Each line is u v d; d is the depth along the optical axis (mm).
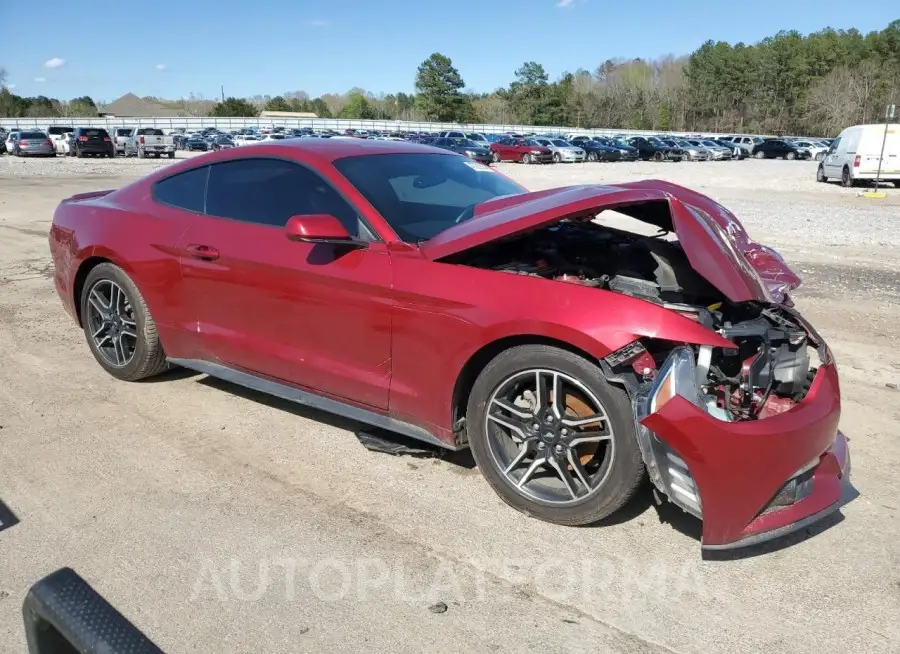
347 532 2830
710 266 2773
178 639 2240
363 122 78938
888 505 3062
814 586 2525
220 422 3855
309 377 3492
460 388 3053
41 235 10234
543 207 2967
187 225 3906
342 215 3354
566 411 2820
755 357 2750
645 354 2598
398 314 3100
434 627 2307
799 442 2516
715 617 2365
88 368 4664
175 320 4000
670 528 2877
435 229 3326
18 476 3234
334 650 2203
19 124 65875
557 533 2840
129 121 70125
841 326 5836
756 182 24641
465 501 3074
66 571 1110
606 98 112875
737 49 114688
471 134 49219
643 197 2924
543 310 2715
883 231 11562
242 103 105000
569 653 2199
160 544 2736
